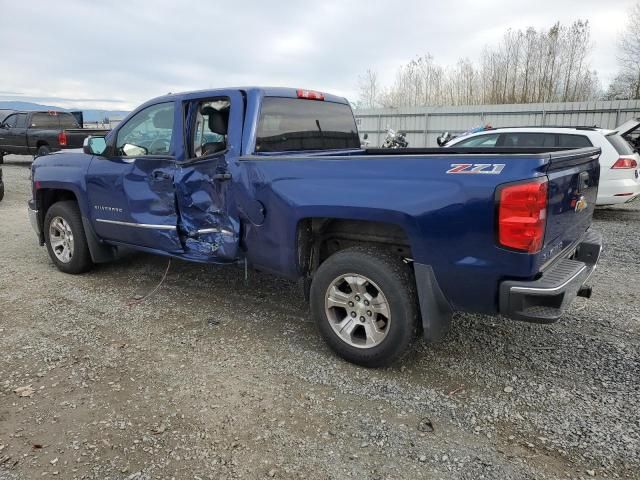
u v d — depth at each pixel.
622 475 2.33
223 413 2.85
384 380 3.21
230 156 3.79
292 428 2.71
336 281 3.37
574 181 3.14
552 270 2.94
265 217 3.62
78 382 3.18
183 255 4.33
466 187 2.74
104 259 5.35
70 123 18.12
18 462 2.44
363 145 5.93
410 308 3.10
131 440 2.61
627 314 4.24
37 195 5.59
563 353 3.55
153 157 4.30
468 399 2.99
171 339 3.83
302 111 4.34
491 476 2.34
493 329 3.96
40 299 4.70
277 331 3.98
